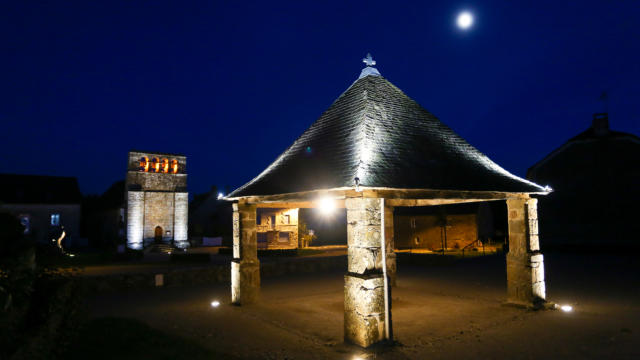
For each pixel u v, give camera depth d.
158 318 9.74
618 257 22.02
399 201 11.06
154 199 35.12
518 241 10.45
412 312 10.20
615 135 25.05
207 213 47.75
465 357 6.92
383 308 7.48
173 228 35.69
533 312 9.79
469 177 9.27
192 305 11.22
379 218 7.71
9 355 3.98
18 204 36.25
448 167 9.26
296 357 7.05
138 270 19.42
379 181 7.55
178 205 35.81
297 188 8.73
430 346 7.50
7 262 4.94
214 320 9.56
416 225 35.44
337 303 11.47
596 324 8.73
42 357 4.75
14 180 38.22
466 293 12.79
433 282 15.27
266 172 10.85
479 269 19.05
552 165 26.69
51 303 5.41
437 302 11.40
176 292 13.31
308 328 8.84
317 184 8.27
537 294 10.18
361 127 8.98
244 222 11.43
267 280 16.23
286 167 10.22
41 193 38.12
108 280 13.30
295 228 35.00
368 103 9.59
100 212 43.69
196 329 8.79
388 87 10.59
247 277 11.35
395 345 7.54
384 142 8.88
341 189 7.80
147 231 34.59
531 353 7.05
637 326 8.57
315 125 11.06
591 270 17.45
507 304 10.62
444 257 20.55
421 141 9.67
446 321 9.25
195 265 22.03
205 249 36.50
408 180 8.02
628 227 24.19
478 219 34.75
